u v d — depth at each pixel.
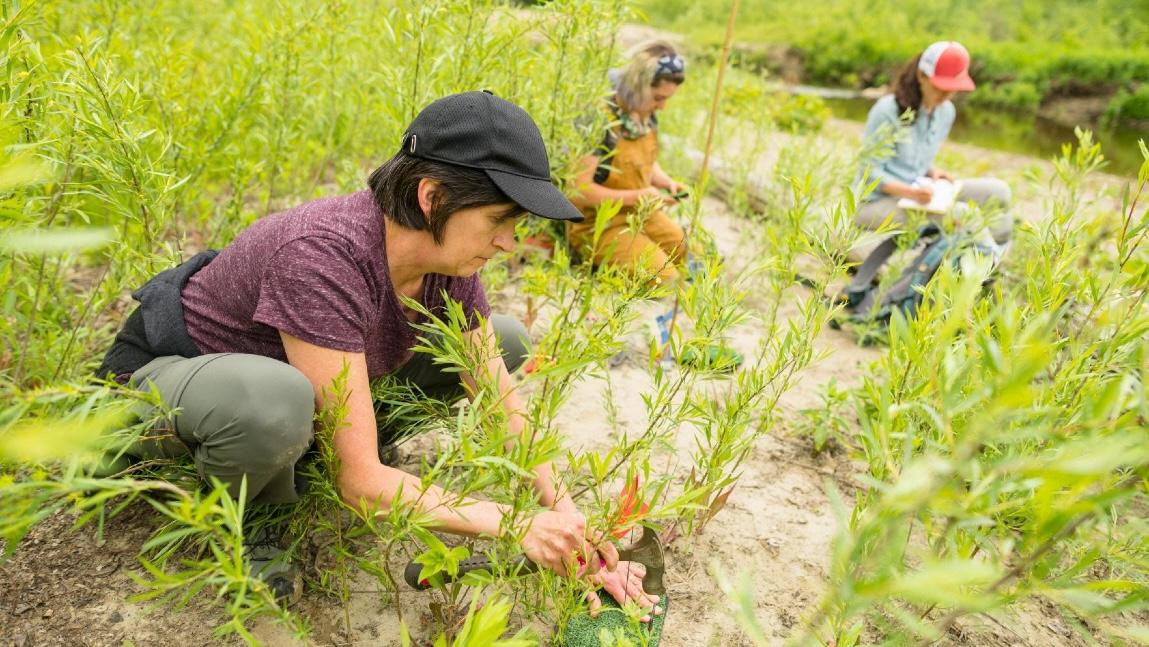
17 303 2.41
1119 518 1.89
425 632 1.89
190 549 2.02
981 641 2.04
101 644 1.78
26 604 1.85
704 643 1.96
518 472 1.35
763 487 2.63
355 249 1.69
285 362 1.84
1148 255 1.59
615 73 3.82
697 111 6.95
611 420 2.54
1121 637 2.08
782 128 9.47
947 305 1.41
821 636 1.70
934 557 1.00
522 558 1.78
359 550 2.07
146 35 3.71
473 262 1.77
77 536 2.05
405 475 1.68
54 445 0.81
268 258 1.71
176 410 1.55
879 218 4.05
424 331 1.98
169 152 2.81
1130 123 17.03
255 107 3.28
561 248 3.84
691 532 2.34
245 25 3.78
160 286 1.93
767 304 3.96
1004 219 3.89
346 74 3.85
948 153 7.78
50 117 2.08
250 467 1.70
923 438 1.61
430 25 2.85
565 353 1.84
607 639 1.59
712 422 2.13
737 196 5.19
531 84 3.33
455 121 1.62
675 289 1.91
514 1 3.35
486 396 1.82
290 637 1.84
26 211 1.81
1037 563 1.14
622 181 3.92
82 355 2.52
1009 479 1.02
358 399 1.69
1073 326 2.04
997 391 0.94
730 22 2.74
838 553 0.93
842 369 3.47
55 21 3.21
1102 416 0.89
